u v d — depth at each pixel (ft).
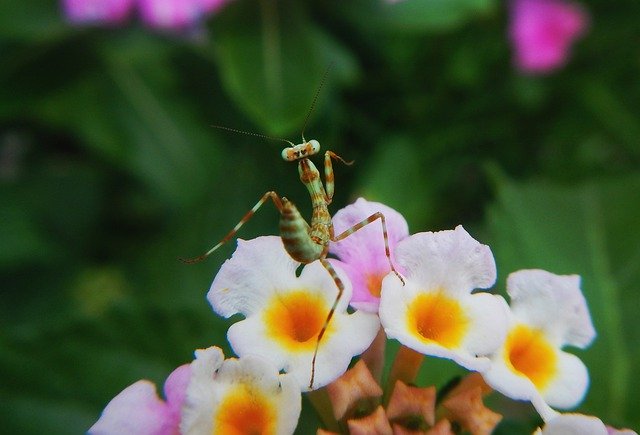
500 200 0.35
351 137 0.45
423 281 0.27
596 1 0.46
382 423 0.27
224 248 0.38
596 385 0.32
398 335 0.27
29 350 0.30
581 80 0.47
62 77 0.42
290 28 0.39
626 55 0.47
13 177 0.47
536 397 0.27
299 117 0.38
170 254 0.39
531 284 0.29
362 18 0.40
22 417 0.30
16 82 0.42
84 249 0.47
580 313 0.29
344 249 0.28
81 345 0.30
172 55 0.44
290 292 0.27
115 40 0.42
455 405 0.27
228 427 0.27
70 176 0.47
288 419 0.26
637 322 0.33
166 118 0.45
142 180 0.45
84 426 0.30
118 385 0.30
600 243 0.34
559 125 0.47
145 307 0.30
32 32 0.40
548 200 0.35
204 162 0.44
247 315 0.27
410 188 0.42
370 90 0.45
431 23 0.40
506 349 0.28
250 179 0.39
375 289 0.28
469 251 0.27
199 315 0.31
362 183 0.42
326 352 0.27
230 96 0.44
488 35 0.45
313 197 0.30
